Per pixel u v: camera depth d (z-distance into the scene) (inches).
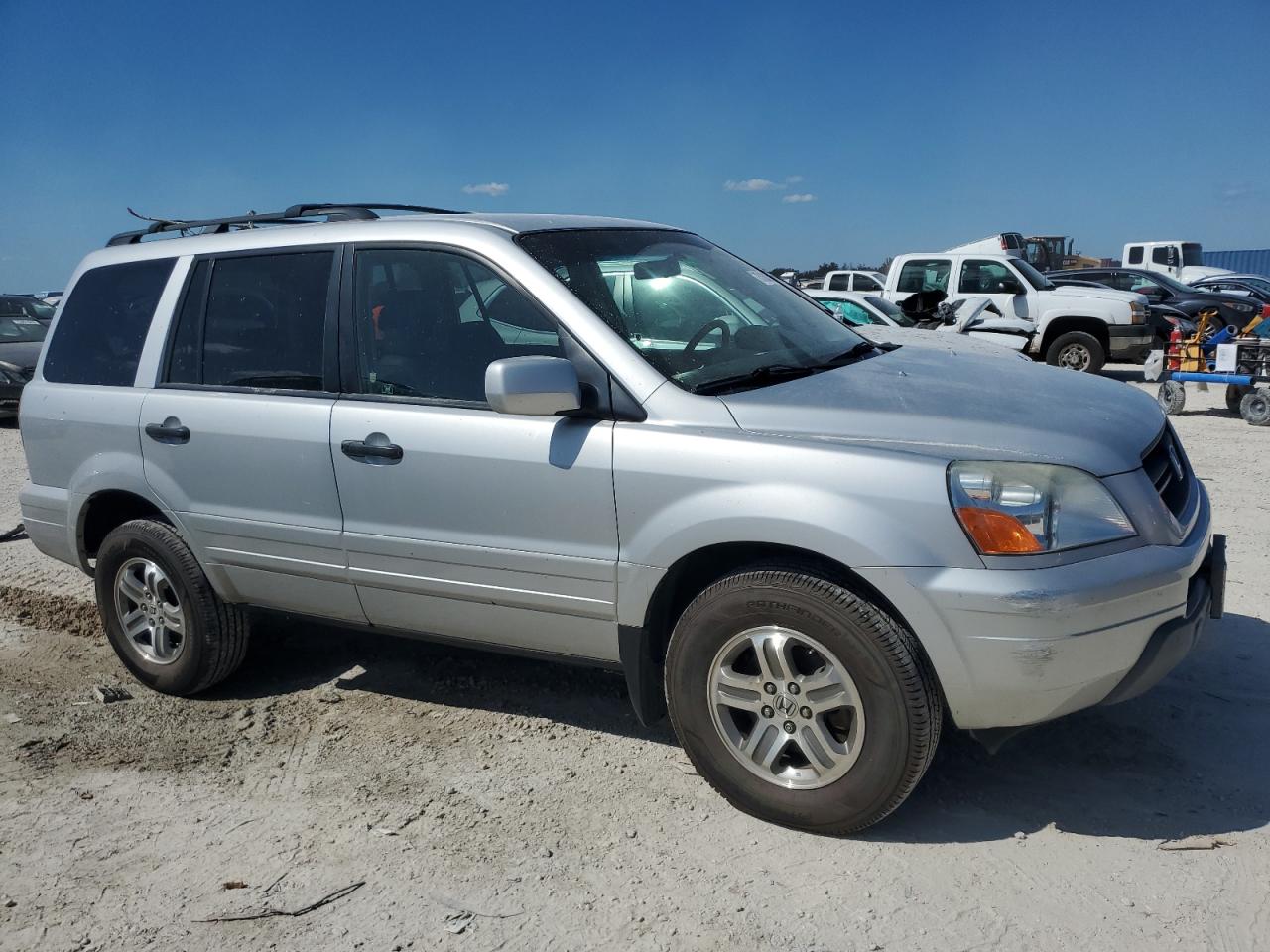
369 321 149.9
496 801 136.3
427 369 144.7
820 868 118.0
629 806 133.4
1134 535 115.6
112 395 173.2
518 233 145.3
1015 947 103.2
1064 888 112.3
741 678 125.6
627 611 130.5
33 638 208.2
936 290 628.1
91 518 181.3
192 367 166.6
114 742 160.1
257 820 134.6
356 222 156.9
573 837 126.9
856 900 111.7
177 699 176.9
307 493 152.3
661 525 124.9
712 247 175.5
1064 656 110.4
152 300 173.2
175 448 164.4
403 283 148.4
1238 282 1043.3
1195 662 167.9
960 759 140.4
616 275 145.6
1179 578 116.3
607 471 127.9
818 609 117.3
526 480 133.6
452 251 145.1
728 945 105.7
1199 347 460.4
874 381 136.3
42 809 139.3
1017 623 109.4
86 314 182.1
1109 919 106.7
